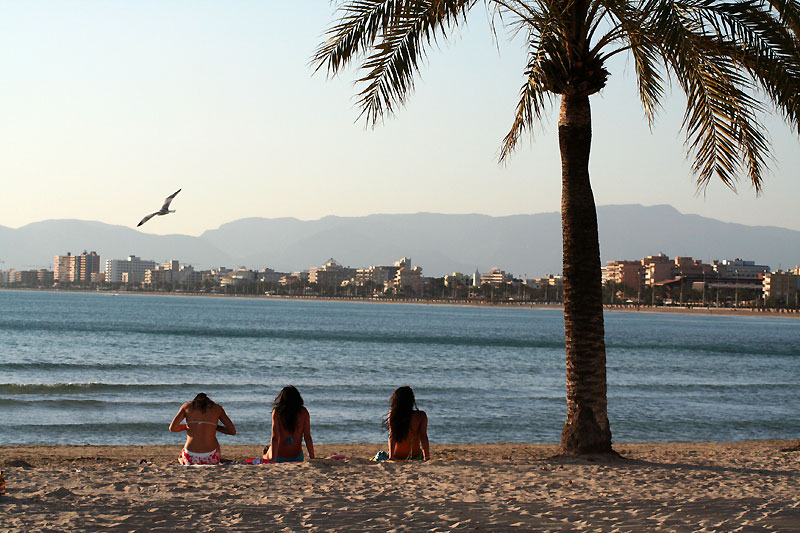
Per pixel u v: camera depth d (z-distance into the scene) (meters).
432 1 15.58
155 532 9.74
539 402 38.03
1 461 18.59
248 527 10.03
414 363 61.91
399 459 15.82
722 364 69.38
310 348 79.12
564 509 11.23
